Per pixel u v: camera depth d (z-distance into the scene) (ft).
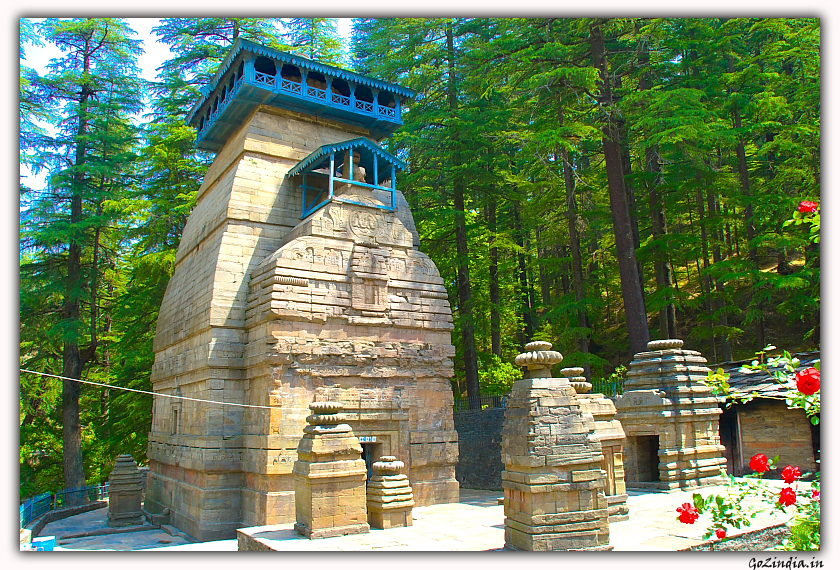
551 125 99.71
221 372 73.87
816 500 35.50
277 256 72.23
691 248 114.21
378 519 52.85
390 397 75.15
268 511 63.72
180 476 79.56
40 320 120.37
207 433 71.20
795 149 100.01
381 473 54.95
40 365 126.11
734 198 102.47
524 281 151.84
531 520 38.93
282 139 87.45
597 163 132.77
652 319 155.74
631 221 114.21
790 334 123.13
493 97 117.08
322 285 73.15
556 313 107.65
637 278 93.25
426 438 76.38
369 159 86.48
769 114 99.55
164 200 119.55
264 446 66.74
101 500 111.96
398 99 95.76
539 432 39.65
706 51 110.83
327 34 147.23
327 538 48.44
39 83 122.72
